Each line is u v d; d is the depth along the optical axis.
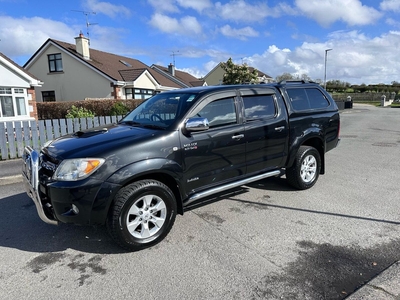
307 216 4.06
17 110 15.07
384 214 4.06
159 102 4.32
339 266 2.88
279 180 5.70
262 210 4.30
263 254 3.14
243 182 4.18
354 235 3.49
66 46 23.67
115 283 2.72
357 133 12.41
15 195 5.16
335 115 5.53
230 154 3.97
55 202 3.03
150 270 2.91
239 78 29.97
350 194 4.89
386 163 7.00
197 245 3.36
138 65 29.81
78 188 2.94
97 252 3.28
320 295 2.48
